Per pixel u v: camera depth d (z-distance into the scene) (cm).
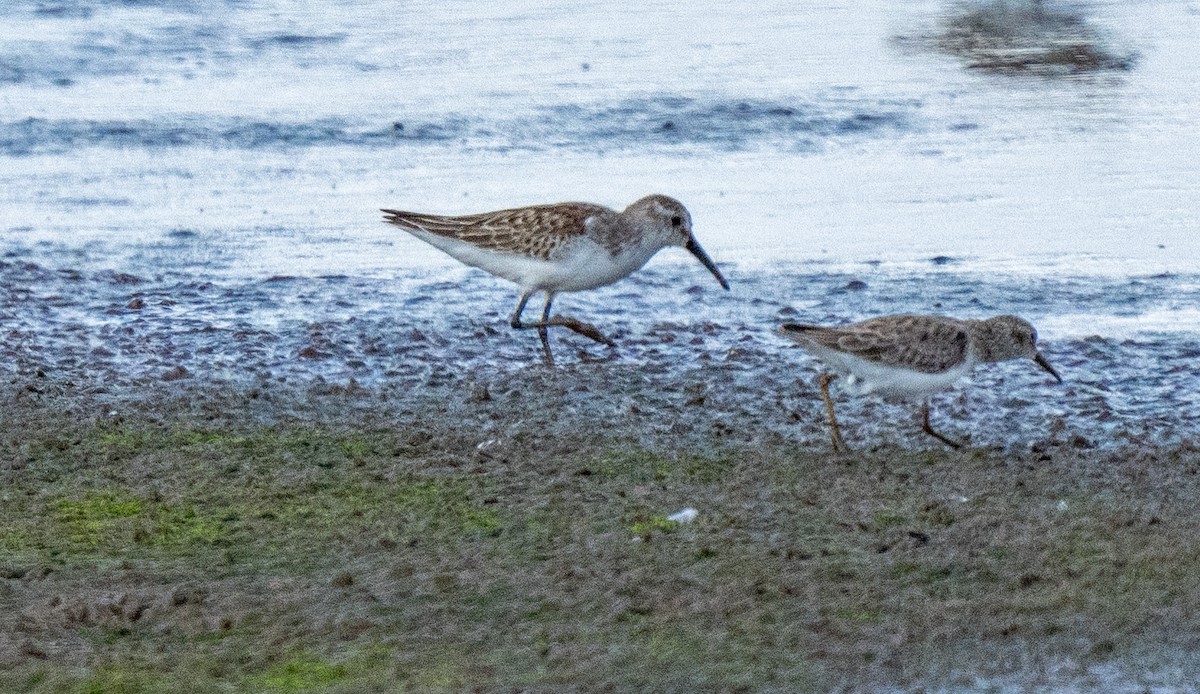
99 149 2098
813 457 1180
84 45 2542
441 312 1566
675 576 948
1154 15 2734
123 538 1010
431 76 2403
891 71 2423
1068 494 1091
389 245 1773
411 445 1194
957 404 1297
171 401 1289
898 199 1905
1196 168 2000
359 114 2223
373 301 1591
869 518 1045
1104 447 1195
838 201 1897
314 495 1090
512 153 2077
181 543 1003
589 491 1098
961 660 846
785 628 880
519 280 1459
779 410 1285
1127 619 888
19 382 1326
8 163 2047
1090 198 1895
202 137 2147
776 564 966
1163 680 825
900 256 1720
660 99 2275
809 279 1662
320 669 835
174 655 848
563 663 842
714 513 1054
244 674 830
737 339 1485
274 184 1975
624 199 1902
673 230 1489
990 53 2509
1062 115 2216
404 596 921
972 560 972
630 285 1662
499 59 2495
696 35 2641
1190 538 1001
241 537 1014
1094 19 2711
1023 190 1927
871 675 831
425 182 1970
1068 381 1351
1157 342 1452
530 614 899
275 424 1242
